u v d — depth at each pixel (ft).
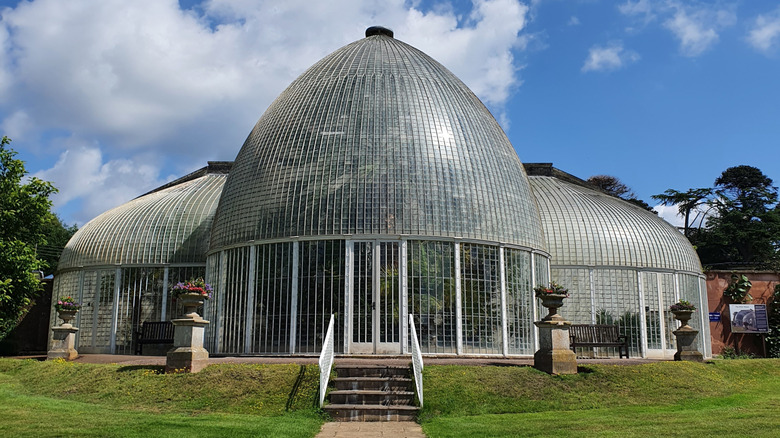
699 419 56.18
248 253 101.91
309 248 96.58
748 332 143.02
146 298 126.72
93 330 127.24
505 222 105.29
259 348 96.48
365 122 103.24
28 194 101.60
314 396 62.08
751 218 281.74
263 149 109.09
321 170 100.32
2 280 96.53
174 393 64.54
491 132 113.39
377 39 123.24
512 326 101.81
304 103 110.22
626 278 128.98
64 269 137.59
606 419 56.39
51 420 53.21
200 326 72.49
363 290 93.56
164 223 131.23
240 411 59.62
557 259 128.26
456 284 96.84
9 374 81.05
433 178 99.96
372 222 96.07
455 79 119.24
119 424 51.90
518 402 63.57
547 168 156.87
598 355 123.34
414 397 61.72
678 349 94.02
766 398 70.79
